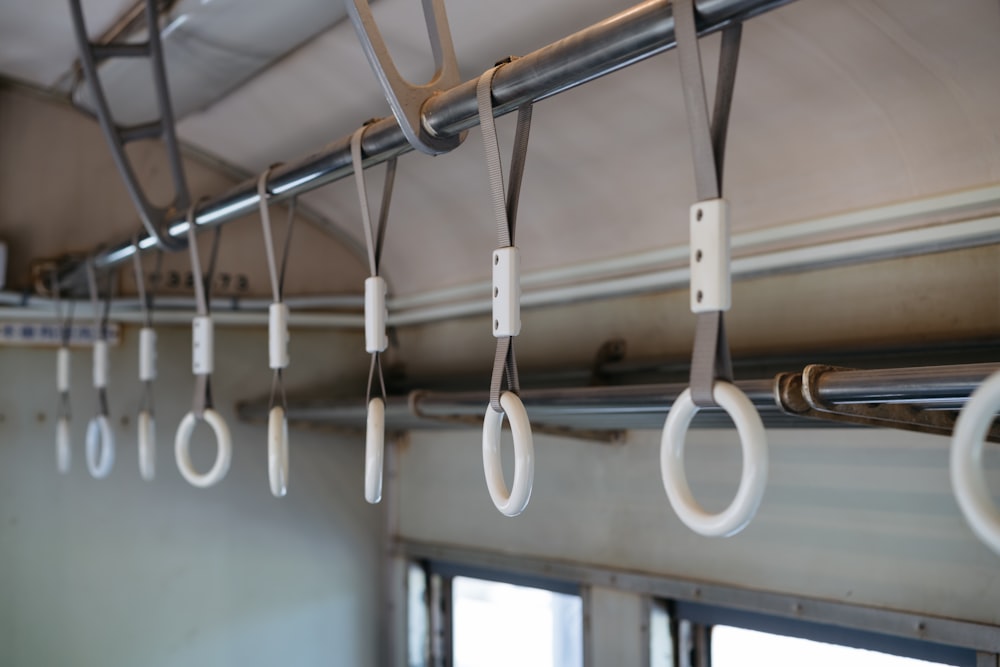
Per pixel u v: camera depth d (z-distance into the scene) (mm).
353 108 2646
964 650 1983
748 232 2258
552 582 3047
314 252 3559
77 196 3184
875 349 1962
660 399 1702
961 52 1653
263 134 3031
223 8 2223
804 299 2211
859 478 2117
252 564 3471
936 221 1908
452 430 3350
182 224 2010
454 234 3131
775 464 2291
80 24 2143
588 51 984
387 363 3689
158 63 2230
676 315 2537
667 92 2100
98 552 3221
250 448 3482
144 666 3264
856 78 1833
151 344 2197
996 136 1750
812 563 2203
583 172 2527
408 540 3633
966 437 708
